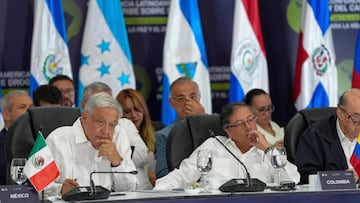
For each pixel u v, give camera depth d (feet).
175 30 52.06
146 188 40.34
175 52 51.93
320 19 52.37
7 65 52.54
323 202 28.35
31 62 50.80
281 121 54.70
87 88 43.55
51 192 31.86
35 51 50.78
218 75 54.60
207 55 54.60
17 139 34.32
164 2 54.08
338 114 35.70
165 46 51.80
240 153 35.35
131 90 44.09
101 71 51.26
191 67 51.88
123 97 43.73
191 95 44.09
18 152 34.19
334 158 35.68
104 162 33.88
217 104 54.49
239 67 51.98
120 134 34.83
